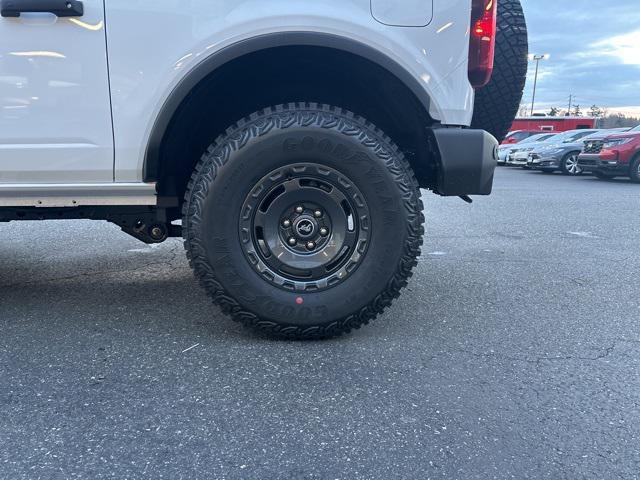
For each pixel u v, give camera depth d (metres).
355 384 2.41
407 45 2.65
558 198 10.01
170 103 2.58
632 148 13.41
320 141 2.59
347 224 2.72
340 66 2.84
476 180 2.75
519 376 2.52
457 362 2.65
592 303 3.62
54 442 1.97
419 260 4.88
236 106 3.08
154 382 2.42
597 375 2.54
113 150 2.63
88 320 3.19
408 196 2.70
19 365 2.58
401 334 3.00
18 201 2.71
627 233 6.34
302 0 2.55
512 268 4.58
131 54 2.54
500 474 1.83
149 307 3.43
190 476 1.81
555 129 34.97
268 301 2.70
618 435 2.06
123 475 1.80
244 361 2.62
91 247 5.24
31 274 4.23
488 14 2.75
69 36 2.51
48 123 2.58
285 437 2.02
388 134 3.16
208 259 2.65
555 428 2.10
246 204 2.64
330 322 2.76
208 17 2.53
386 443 1.99
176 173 2.95
